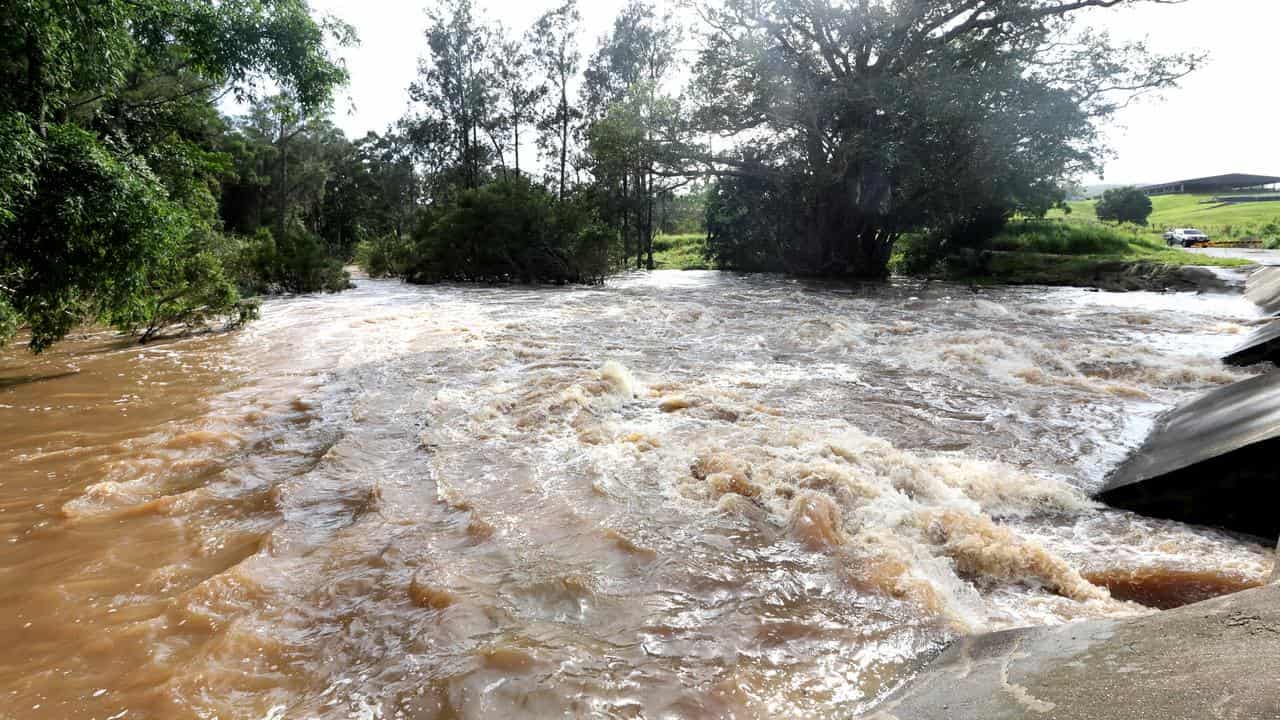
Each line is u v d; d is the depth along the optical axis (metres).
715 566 3.42
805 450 5.27
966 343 10.54
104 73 9.30
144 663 2.63
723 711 2.30
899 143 26.36
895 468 4.83
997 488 4.62
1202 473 4.12
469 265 28.19
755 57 27.86
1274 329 9.02
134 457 5.24
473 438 5.74
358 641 2.77
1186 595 3.30
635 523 3.94
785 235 35.22
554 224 27.61
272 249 22.52
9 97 7.83
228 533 3.89
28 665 2.63
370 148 65.56
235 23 10.46
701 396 7.23
